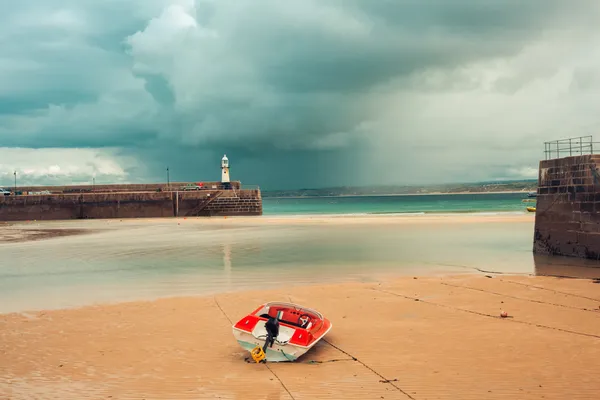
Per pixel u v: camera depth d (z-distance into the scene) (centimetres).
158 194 7800
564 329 1285
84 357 1127
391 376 964
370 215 7138
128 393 902
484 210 9025
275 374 994
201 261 2795
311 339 1105
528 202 13762
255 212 7812
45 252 3338
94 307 1680
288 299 1747
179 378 979
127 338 1284
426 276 2205
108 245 3712
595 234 2522
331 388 909
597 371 966
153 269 2544
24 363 1089
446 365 1020
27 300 1830
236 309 1609
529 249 3116
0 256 3145
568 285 1914
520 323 1353
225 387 926
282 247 3372
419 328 1323
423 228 4681
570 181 2683
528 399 838
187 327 1388
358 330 1319
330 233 4328
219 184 8294
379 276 2228
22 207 7806
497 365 1012
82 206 7819
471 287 1903
